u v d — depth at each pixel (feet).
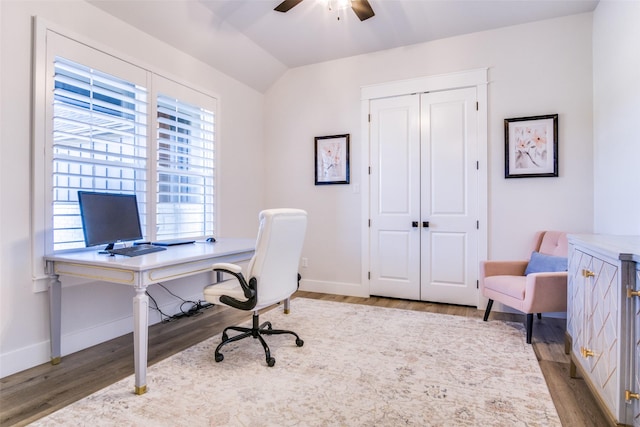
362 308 11.21
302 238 8.07
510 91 10.83
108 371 6.86
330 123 13.51
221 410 5.46
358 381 6.38
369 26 10.93
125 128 8.80
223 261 7.97
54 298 7.13
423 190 12.04
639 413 4.09
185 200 10.77
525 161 10.59
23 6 6.79
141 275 5.96
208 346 8.07
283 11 8.63
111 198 7.57
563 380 6.51
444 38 11.63
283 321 9.87
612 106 8.49
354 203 13.12
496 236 11.03
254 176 14.01
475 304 11.34
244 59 12.33
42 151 7.05
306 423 5.14
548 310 8.14
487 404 5.65
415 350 7.79
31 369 6.92
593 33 9.88
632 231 7.34
